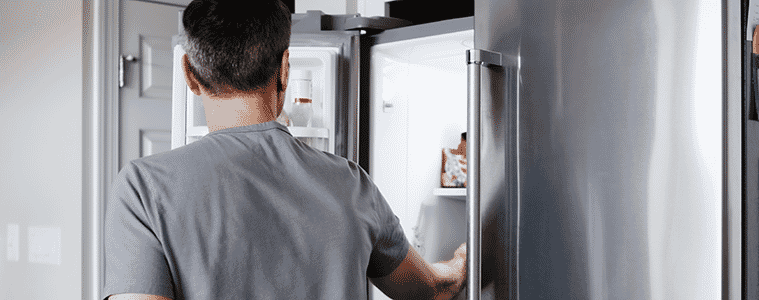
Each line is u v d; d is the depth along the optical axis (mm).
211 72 822
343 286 787
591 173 1046
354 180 872
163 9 2398
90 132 2264
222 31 815
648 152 980
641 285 984
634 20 1004
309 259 773
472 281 1133
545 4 1123
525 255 1133
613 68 1025
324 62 1704
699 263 926
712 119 917
